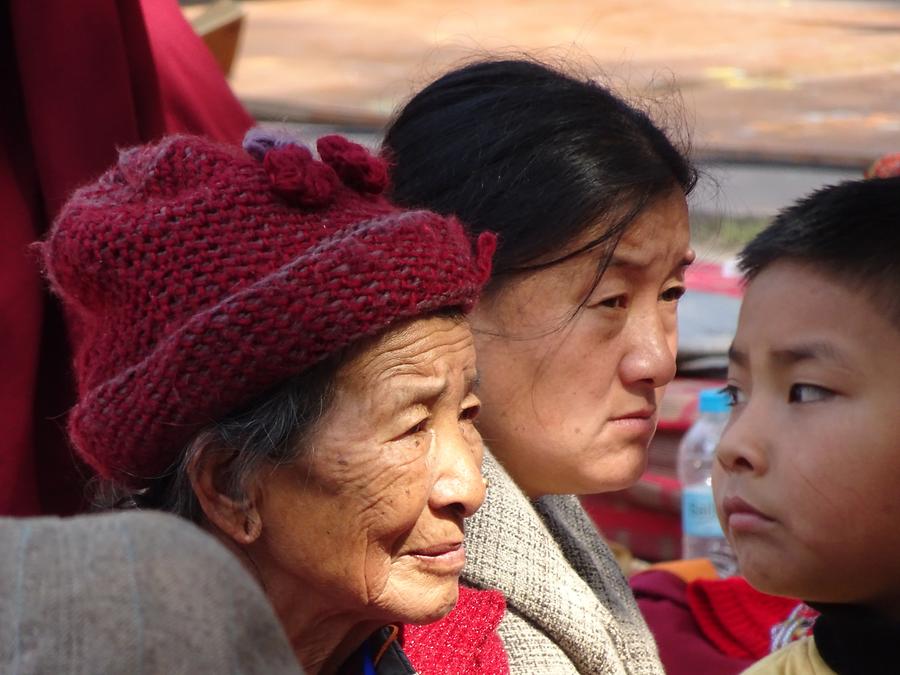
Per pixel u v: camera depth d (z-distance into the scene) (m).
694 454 10.73
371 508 4.43
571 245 5.82
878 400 5.38
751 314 5.78
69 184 6.75
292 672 3.04
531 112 5.98
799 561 5.55
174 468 4.55
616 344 6.02
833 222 5.60
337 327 4.20
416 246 4.35
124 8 7.08
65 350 6.99
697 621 8.11
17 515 6.52
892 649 5.54
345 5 48.81
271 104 29.05
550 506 7.03
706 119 28.19
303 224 4.38
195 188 4.45
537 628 6.01
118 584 2.85
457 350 4.60
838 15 45.56
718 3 48.00
